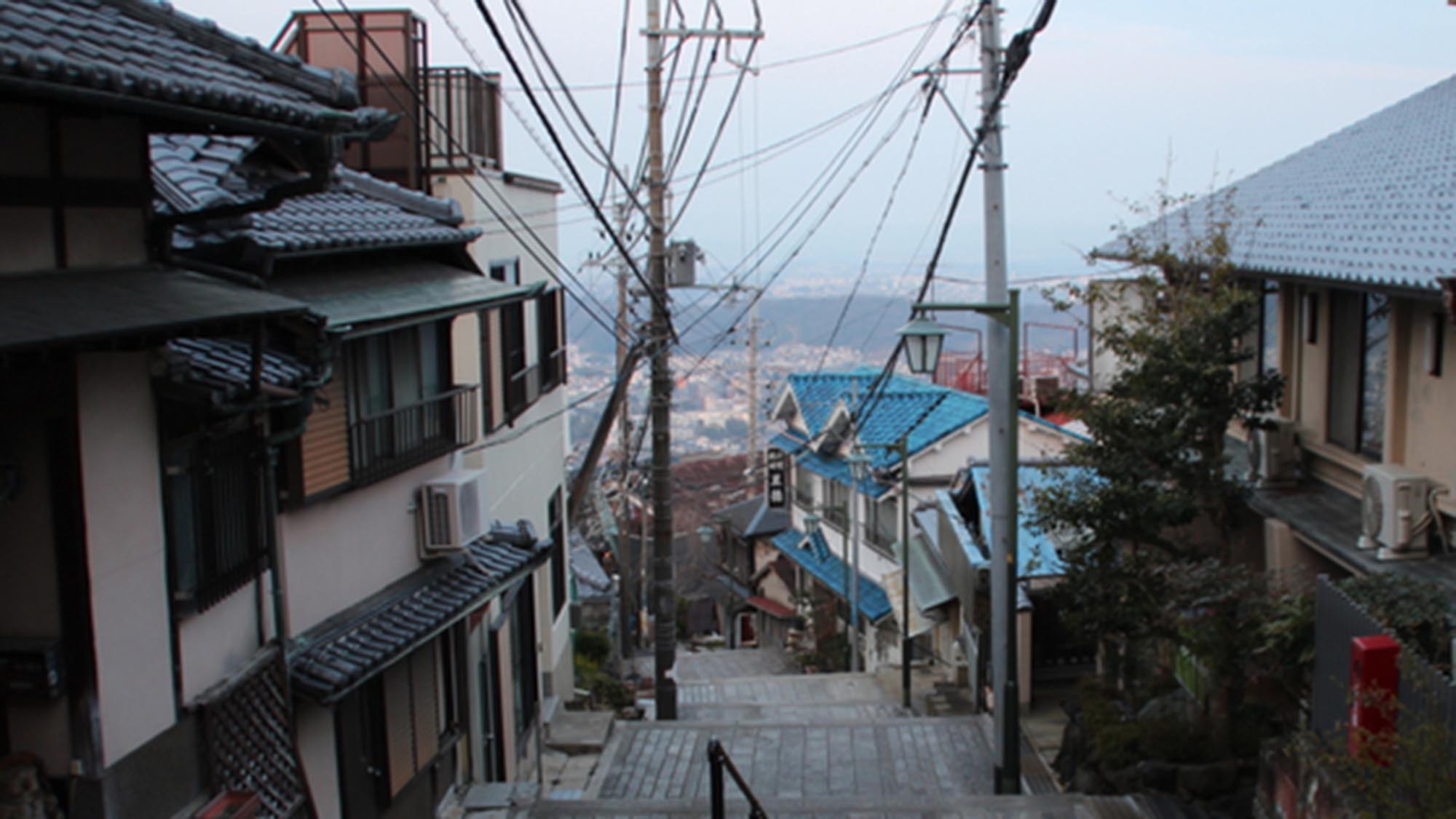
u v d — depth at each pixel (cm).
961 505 1848
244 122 512
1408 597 782
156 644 539
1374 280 892
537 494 1470
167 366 533
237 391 562
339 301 729
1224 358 1033
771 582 3572
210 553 593
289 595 715
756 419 3278
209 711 578
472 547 973
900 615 2317
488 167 1235
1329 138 1605
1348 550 980
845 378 3114
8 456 479
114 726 504
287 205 788
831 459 2862
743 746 1423
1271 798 822
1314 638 849
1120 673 1330
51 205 500
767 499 3173
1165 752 1038
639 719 1777
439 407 926
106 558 501
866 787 1266
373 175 1144
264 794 624
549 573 1556
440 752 934
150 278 532
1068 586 1087
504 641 1209
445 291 857
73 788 492
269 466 664
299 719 709
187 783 562
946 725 1481
